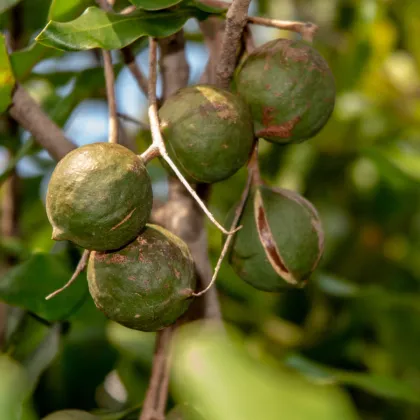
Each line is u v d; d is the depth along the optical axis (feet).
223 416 1.06
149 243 1.49
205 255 1.72
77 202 1.43
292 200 1.58
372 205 2.80
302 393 1.10
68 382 2.02
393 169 2.24
